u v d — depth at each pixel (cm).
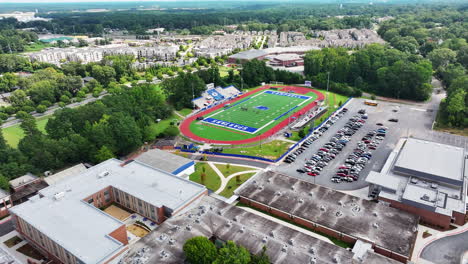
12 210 9175
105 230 8331
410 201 9469
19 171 12012
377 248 8275
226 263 6988
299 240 8319
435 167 10938
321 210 9631
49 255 8525
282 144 15062
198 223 8912
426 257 8194
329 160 13350
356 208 9606
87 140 13562
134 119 15762
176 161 12281
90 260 7350
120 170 11281
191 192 9925
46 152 12712
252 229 8719
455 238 8825
